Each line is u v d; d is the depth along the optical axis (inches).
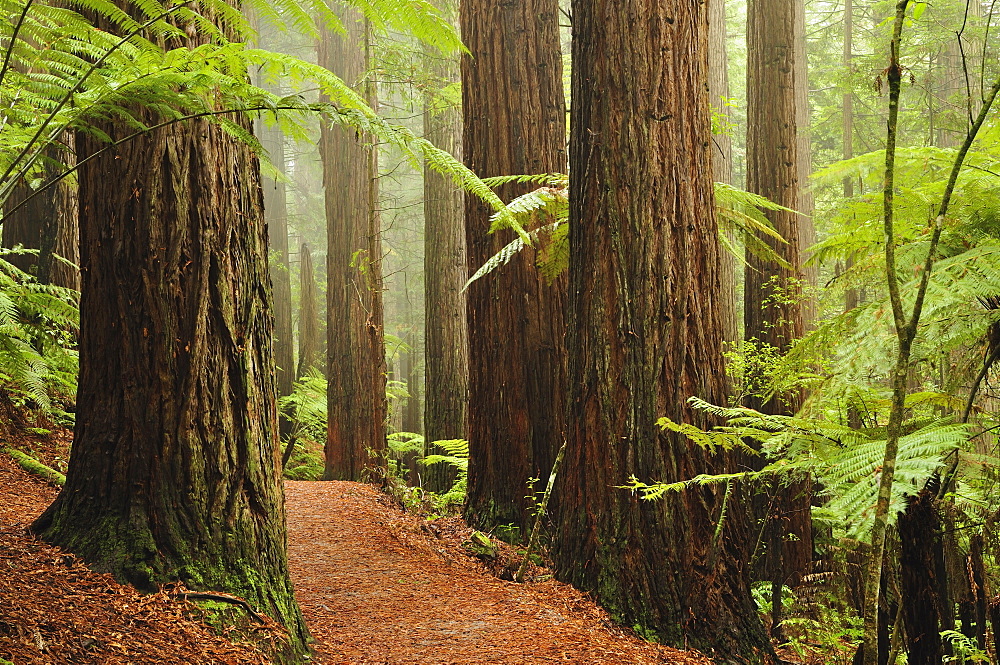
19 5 126.5
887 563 137.2
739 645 209.5
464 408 532.1
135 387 162.2
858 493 93.7
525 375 304.8
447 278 537.6
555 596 224.2
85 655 125.6
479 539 285.7
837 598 186.9
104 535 158.9
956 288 104.3
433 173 545.0
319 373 853.8
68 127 130.0
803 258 465.4
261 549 168.2
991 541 127.9
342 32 133.8
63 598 142.0
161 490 160.2
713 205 233.9
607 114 224.7
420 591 229.5
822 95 827.4
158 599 150.9
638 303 220.5
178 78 118.8
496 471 307.7
